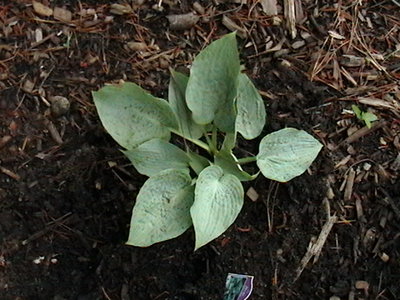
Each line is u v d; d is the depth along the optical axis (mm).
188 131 786
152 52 850
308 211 812
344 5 910
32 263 788
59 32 848
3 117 810
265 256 800
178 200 732
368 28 906
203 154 822
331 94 859
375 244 818
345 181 830
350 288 803
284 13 890
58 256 794
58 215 800
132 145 757
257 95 774
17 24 847
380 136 852
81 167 805
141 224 714
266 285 796
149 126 765
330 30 891
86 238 799
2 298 775
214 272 791
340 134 846
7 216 793
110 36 853
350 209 824
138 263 793
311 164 824
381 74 881
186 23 865
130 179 810
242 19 880
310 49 879
